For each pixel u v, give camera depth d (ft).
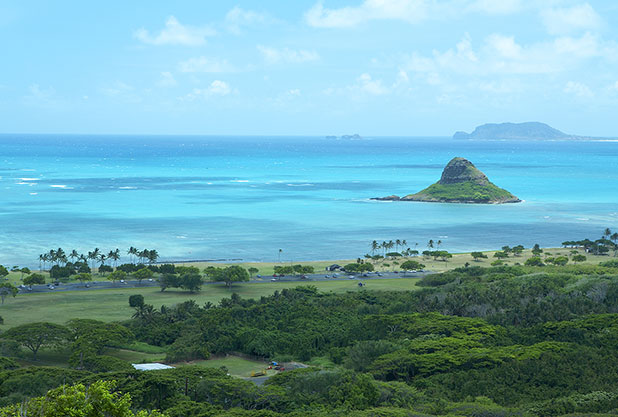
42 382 324.80
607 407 294.05
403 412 283.79
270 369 414.41
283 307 545.44
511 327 464.24
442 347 403.54
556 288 574.56
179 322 500.74
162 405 307.99
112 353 441.68
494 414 282.77
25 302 611.47
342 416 278.46
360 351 406.62
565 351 387.96
